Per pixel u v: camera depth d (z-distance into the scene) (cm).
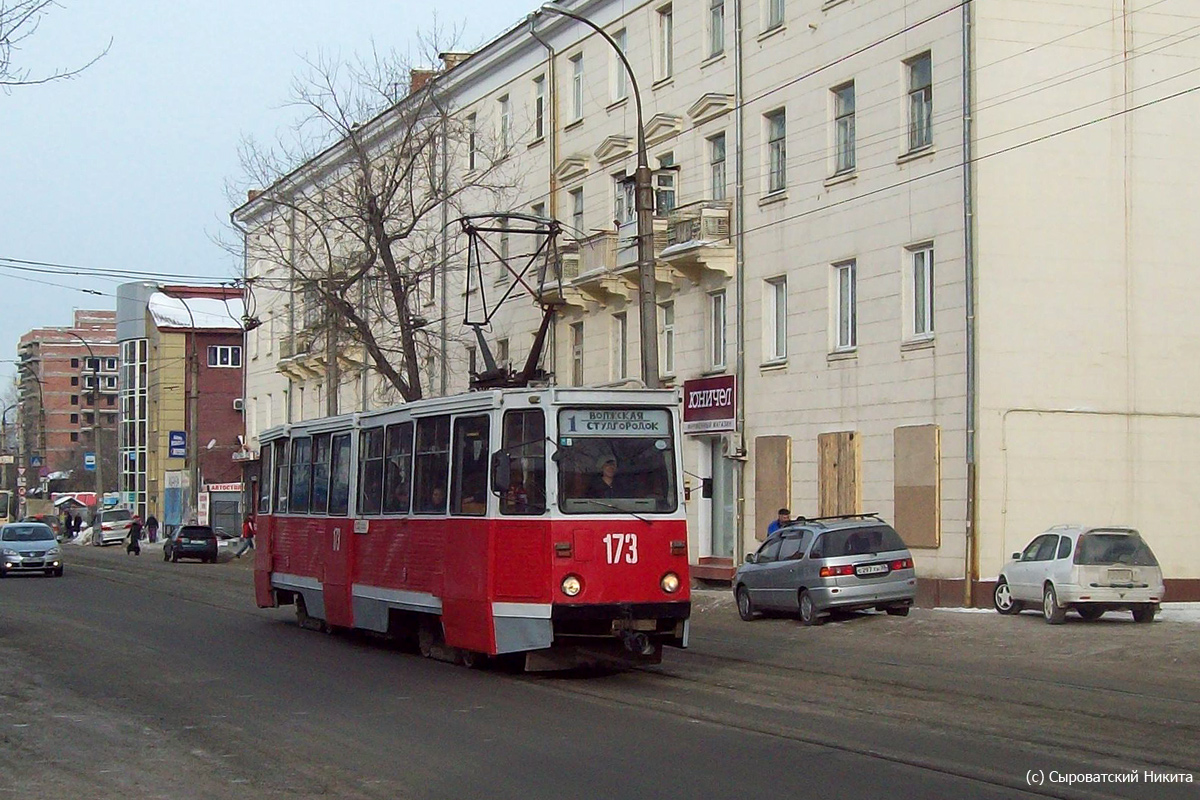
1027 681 1512
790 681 1515
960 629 2111
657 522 1526
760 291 3253
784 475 3138
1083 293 2666
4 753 1109
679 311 3581
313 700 1398
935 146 2705
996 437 2586
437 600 1662
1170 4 2766
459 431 1641
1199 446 2738
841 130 3017
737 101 3344
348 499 2008
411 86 4072
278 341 6372
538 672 1622
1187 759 1016
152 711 1332
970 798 883
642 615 1497
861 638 2084
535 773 997
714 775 973
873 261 2877
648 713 1283
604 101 3941
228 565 5100
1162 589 2144
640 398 1553
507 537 1516
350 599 1970
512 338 4409
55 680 1574
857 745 1084
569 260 3938
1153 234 2733
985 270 2597
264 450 2494
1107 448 2664
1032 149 2647
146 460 9119
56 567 3988
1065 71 2680
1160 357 2720
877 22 2873
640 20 3772
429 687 1489
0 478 10956
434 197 4012
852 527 2328
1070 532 2175
